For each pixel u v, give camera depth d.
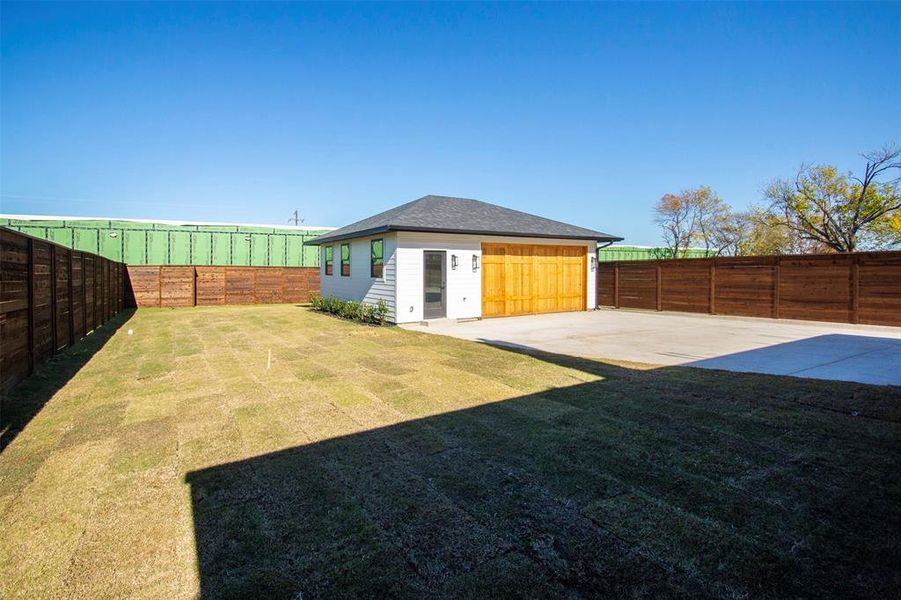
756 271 14.25
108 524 2.75
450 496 3.04
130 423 4.61
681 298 16.17
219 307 19.11
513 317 15.03
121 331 11.52
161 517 2.83
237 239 22.88
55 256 7.69
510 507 2.89
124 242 20.80
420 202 16.45
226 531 2.66
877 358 7.80
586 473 3.37
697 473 3.35
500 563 2.33
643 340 10.05
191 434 4.28
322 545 2.51
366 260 15.03
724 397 5.34
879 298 11.88
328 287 18.97
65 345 8.51
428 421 4.59
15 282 5.77
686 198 33.66
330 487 3.20
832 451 3.73
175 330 11.76
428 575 2.24
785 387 5.77
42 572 2.30
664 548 2.44
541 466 3.50
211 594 2.12
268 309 18.08
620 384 6.01
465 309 14.17
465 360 7.74
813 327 12.16
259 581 2.22
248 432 4.32
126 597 2.12
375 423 4.55
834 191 23.48
